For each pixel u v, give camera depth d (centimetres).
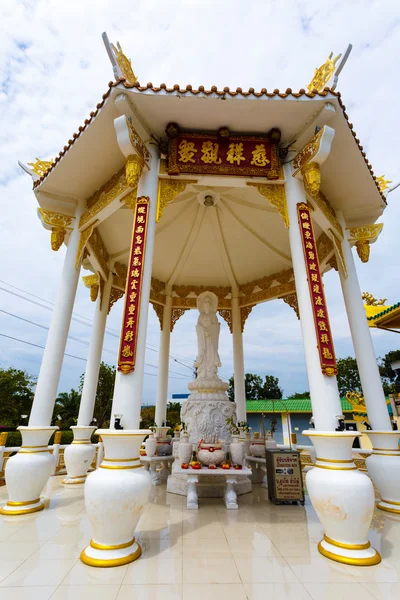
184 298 1695
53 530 638
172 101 775
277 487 856
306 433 616
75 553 533
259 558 522
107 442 575
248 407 2978
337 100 767
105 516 516
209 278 1677
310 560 516
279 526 676
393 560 521
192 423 1022
